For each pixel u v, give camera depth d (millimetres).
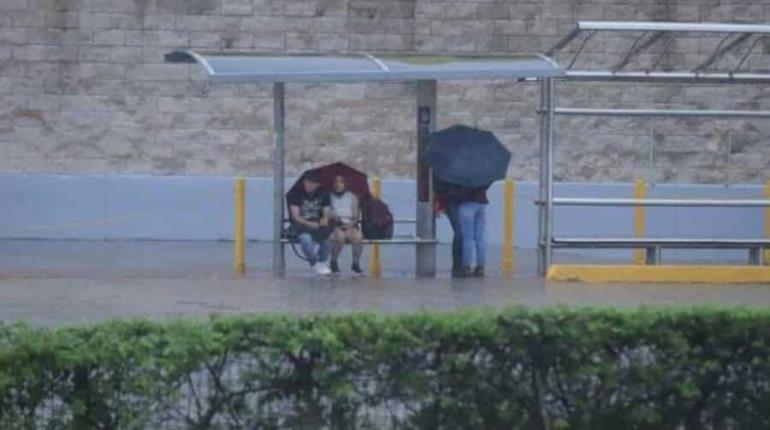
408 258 42375
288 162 46344
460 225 37125
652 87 46844
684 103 46875
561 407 14781
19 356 13727
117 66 45812
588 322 14766
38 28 45625
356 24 46219
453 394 14562
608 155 46812
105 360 13820
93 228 45812
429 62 36219
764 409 15031
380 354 14336
